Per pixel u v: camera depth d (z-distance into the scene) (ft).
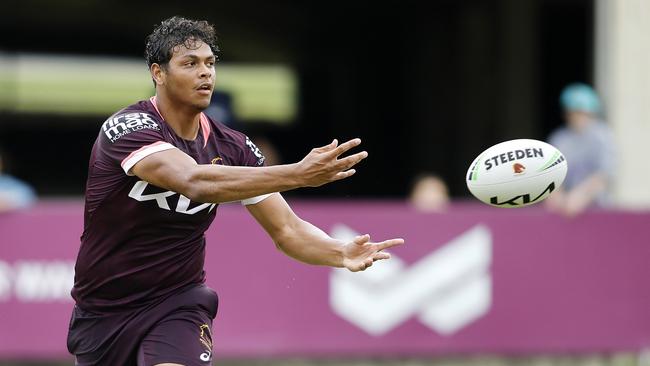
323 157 44.34
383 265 92.38
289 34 197.67
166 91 50.49
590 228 93.86
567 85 184.65
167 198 50.42
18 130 196.85
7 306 88.99
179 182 46.68
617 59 129.18
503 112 169.68
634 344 93.76
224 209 91.20
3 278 88.99
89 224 51.96
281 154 203.21
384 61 195.62
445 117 182.91
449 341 92.73
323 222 91.76
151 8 188.75
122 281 52.21
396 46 193.36
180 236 52.08
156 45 50.29
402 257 92.43
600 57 131.85
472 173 52.75
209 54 50.19
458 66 178.70
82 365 54.13
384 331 92.22
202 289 54.03
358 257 53.11
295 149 203.62
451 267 92.89
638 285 94.02
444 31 182.09
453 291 92.73
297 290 91.30
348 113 200.95
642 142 128.47
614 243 93.91
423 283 92.63
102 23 190.08
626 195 127.95
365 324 92.02
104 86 196.03
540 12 178.09
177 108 50.65
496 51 170.40
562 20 182.39
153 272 52.26
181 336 51.62
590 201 106.32
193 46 49.80
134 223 50.93
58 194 200.85
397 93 194.29
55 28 190.80
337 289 91.76
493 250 93.20
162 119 50.83
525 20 168.96
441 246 92.79
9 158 196.75
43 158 199.41
